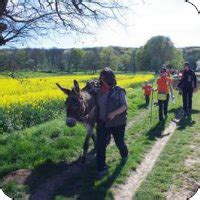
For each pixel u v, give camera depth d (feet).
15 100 25.64
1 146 13.97
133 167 11.62
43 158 12.37
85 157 12.20
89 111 11.79
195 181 10.77
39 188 10.14
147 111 24.31
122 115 11.55
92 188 9.98
